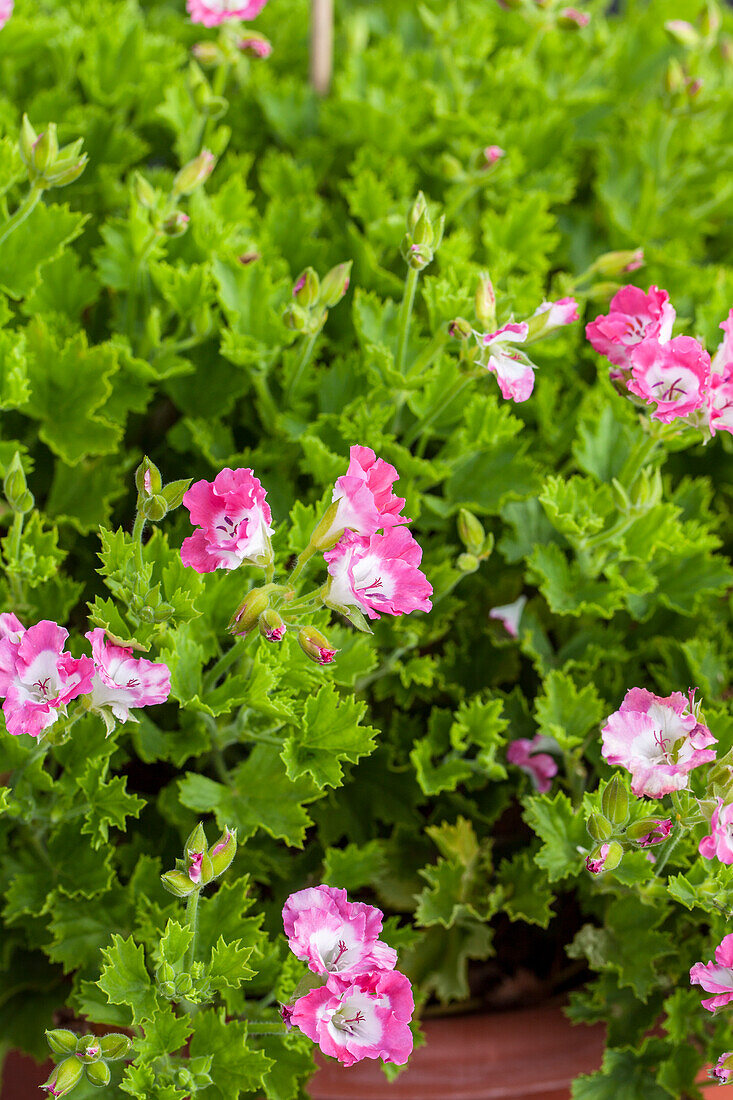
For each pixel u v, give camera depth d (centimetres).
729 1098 116
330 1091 112
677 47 147
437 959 117
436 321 119
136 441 126
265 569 101
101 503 119
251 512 98
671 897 112
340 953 101
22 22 128
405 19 151
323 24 132
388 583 100
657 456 120
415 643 116
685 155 143
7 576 116
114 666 101
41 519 118
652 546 119
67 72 134
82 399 118
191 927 104
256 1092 110
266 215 128
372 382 119
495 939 122
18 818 112
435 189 134
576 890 121
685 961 114
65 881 112
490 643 123
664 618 125
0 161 117
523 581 125
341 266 113
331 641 114
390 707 123
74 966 111
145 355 121
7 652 100
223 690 110
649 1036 114
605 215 138
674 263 131
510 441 121
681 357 106
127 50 133
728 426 108
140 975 107
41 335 118
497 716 117
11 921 111
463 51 140
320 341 122
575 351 129
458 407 119
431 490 124
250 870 115
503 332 109
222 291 119
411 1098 112
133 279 121
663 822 104
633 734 103
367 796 119
